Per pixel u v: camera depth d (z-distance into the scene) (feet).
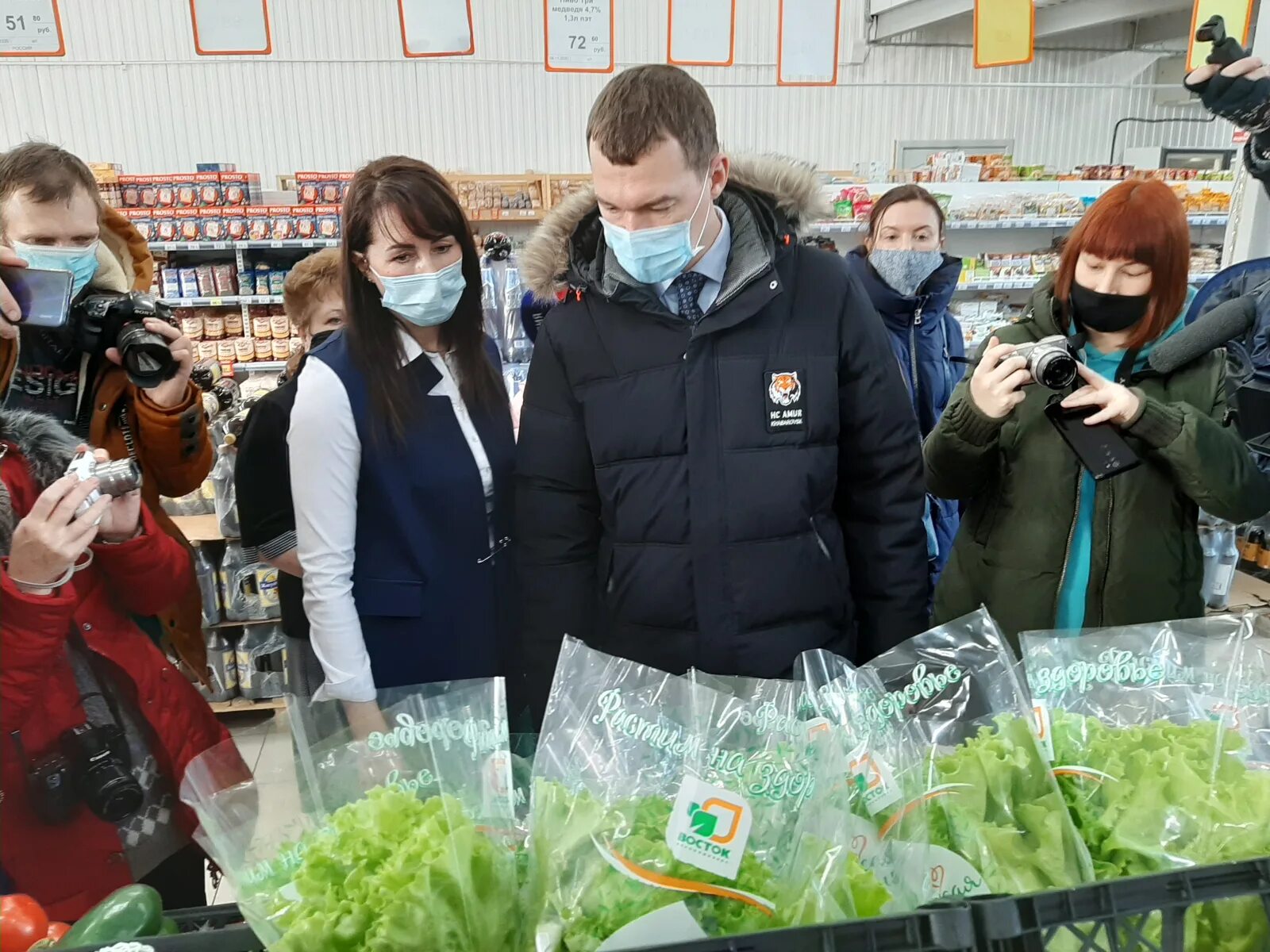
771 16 28.45
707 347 4.54
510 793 2.54
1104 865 2.53
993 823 2.51
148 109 25.68
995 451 5.26
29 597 3.57
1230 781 2.58
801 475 4.57
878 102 30.25
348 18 25.94
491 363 5.39
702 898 2.19
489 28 26.68
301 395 4.80
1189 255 4.71
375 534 5.00
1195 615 5.14
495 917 2.22
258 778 2.57
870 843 2.40
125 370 4.88
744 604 4.59
